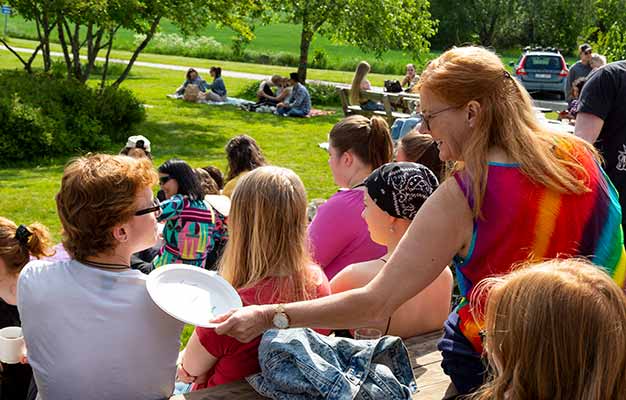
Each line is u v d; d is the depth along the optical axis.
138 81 23.95
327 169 12.20
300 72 22.44
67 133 13.05
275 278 2.71
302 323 2.27
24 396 3.20
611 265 2.21
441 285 3.23
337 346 2.56
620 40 16.91
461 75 2.15
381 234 2.91
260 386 2.58
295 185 2.73
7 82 13.73
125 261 2.50
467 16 53.56
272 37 59.12
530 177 2.12
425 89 2.23
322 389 2.40
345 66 38.41
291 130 16.08
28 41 39.38
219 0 16.84
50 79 14.54
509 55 52.28
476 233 2.15
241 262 2.75
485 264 2.18
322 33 23.30
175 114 17.36
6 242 3.29
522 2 52.62
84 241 2.42
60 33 15.75
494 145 2.18
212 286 2.59
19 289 2.46
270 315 2.27
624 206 4.10
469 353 2.38
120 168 2.41
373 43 22.50
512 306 1.64
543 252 2.12
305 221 2.76
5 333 3.08
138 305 2.45
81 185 2.38
